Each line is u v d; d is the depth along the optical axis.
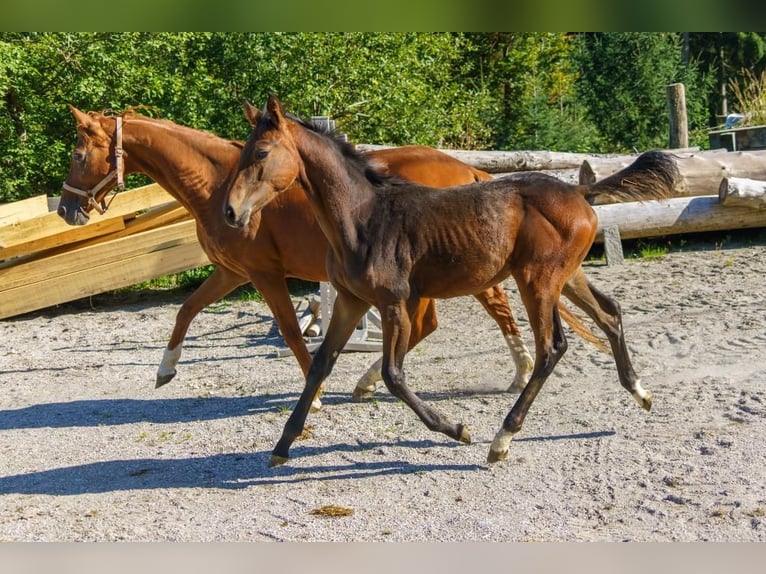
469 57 19.42
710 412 5.27
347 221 4.52
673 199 10.02
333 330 4.77
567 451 4.85
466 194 4.62
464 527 4.00
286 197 5.49
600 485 4.37
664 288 8.61
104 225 9.81
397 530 4.01
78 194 5.82
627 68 17.25
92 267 9.70
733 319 7.29
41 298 9.68
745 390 5.59
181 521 4.25
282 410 6.02
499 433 4.67
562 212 4.61
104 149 5.72
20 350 8.49
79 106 12.15
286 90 12.34
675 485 4.29
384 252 4.48
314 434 5.43
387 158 5.61
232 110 12.49
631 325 7.42
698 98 17.56
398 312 4.51
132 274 9.77
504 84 19.95
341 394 6.28
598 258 10.30
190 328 8.96
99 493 4.69
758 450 4.63
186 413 6.14
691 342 6.78
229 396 6.50
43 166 12.10
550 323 4.68
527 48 19.69
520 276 4.65
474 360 6.94
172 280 11.19
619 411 5.43
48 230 9.59
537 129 17.14
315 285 10.51
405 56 13.41
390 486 4.55
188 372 7.32
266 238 5.56
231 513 4.33
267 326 8.78
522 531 3.92
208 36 12.18
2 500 4.64
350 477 4.71
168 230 9.76
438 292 4.66
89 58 11.95
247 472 4.89
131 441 5.58
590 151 17.16
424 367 6.84
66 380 7.31
